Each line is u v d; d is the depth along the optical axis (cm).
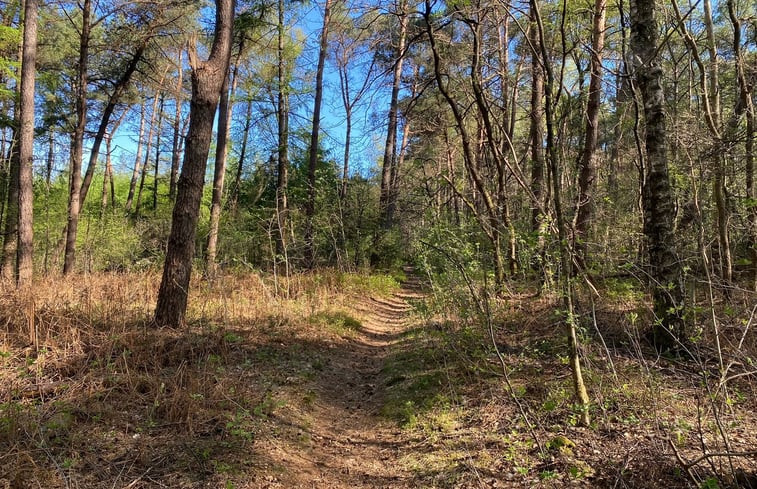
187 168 671
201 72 666
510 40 1199
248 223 1800
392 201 1852
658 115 546
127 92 1700
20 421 368
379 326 1062
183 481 330
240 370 566
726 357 439
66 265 1377
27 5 1030
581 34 959
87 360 490
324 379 626
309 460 407
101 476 322
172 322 662
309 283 1230
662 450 314
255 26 1434
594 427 377
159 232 1888
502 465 352
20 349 521
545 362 541
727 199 567
